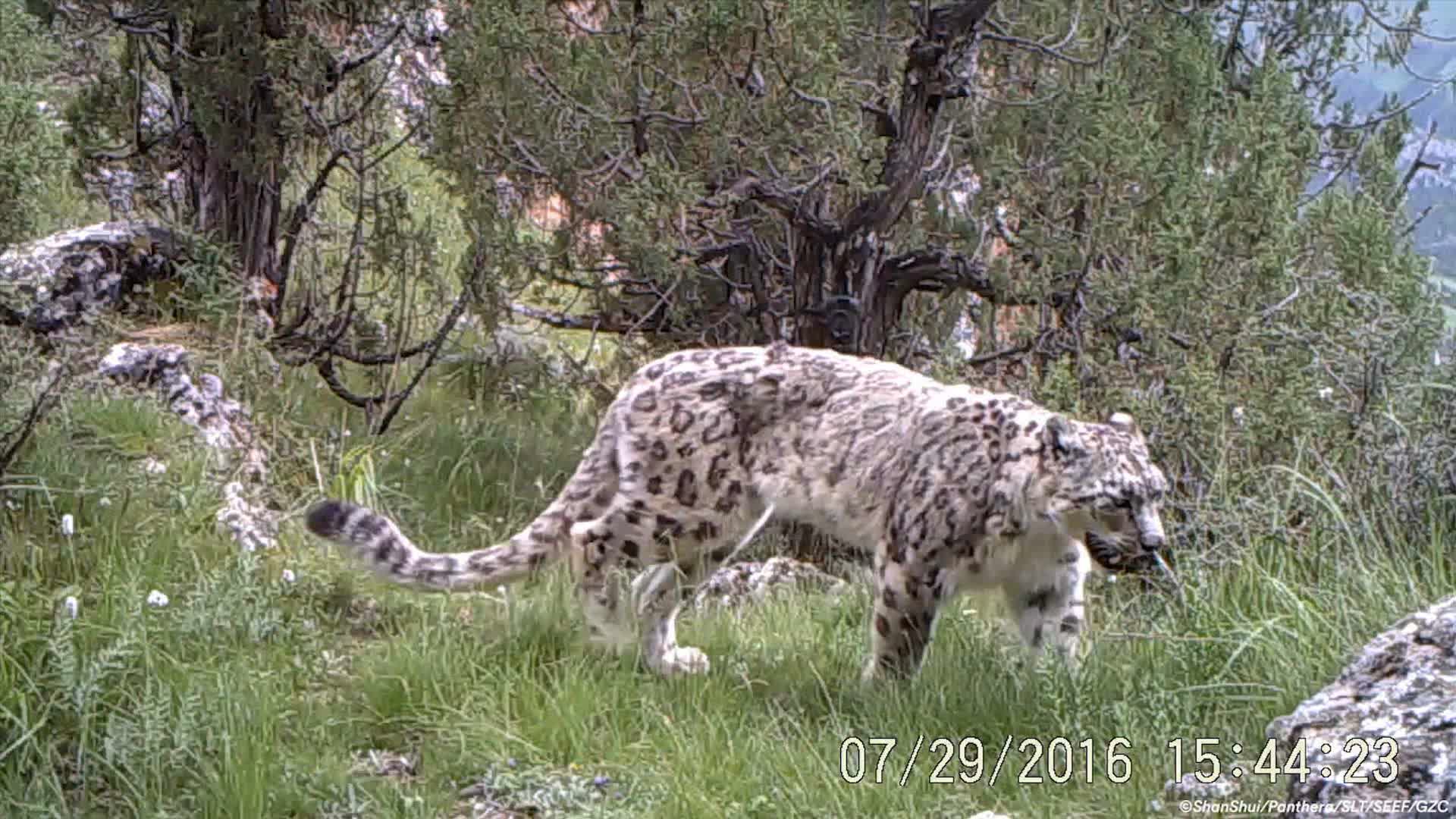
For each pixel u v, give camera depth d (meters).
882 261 9.07
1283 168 9.06
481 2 8.55
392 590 7.72
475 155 8.65
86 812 6.59
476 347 9.93
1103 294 8.69
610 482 7.38
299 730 6.89
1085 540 7.07
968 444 7.12
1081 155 8.80
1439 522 7.61
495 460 9.02
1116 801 6.50
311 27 8.93
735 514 7.31
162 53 9.55
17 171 7.43
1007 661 7.16
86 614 7.18
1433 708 6.22
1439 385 7.78
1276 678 6.89
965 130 9.20
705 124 8.49
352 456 8.50
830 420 7.27
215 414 8.50
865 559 8.77
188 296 8.98
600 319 9.45
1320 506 7.58
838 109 8.37
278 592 7.50
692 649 7.38
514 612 7.40
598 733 6.88
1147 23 9.38
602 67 8.51
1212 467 7.91
